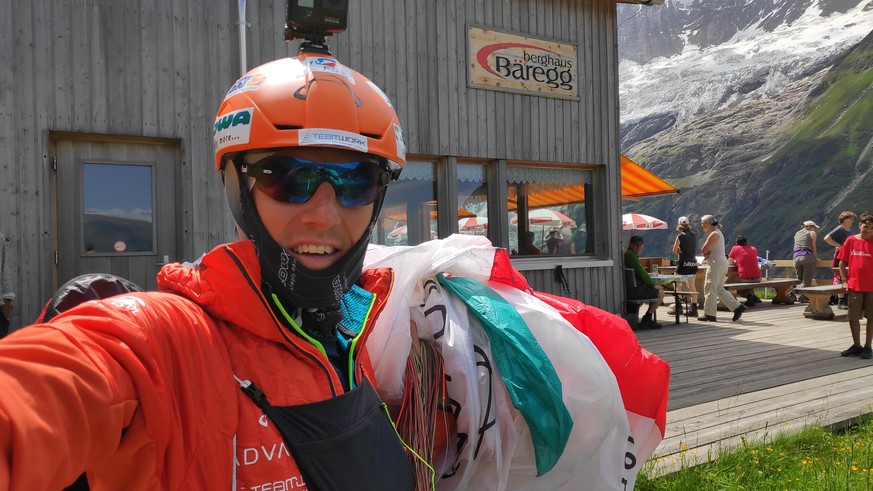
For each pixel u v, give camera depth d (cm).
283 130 95
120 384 67
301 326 100
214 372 80
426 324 152
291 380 87
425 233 693
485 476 149
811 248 1204
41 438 56
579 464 164
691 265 1023
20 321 474
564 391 162
